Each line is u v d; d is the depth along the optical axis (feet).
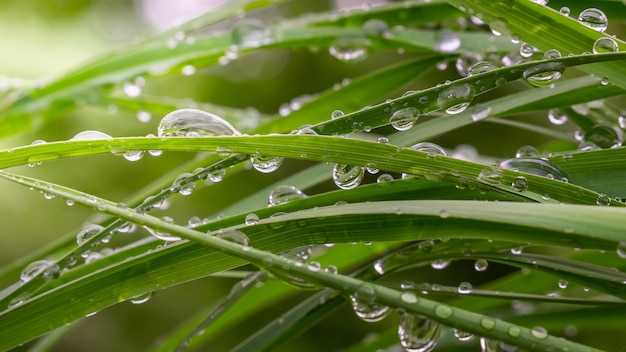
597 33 0.50
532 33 0.51
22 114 0.66
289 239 0.49
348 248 0.60
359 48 0.66
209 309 0.63
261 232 0.49
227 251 0.47
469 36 0.61
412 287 0.53
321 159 0.49
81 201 0.47
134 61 0.66
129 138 0.49
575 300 0.52
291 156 0.49
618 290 0.50
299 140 0.49
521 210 0.46
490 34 0.61
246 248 0.47
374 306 0.51
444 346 0.65
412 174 0.49
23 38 1.39
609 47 0.50
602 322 0.61
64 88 0.66
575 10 0.57
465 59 0.64
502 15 0.51
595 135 0.57
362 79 0.62
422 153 0.49
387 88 0.62
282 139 0.49
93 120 1.38
